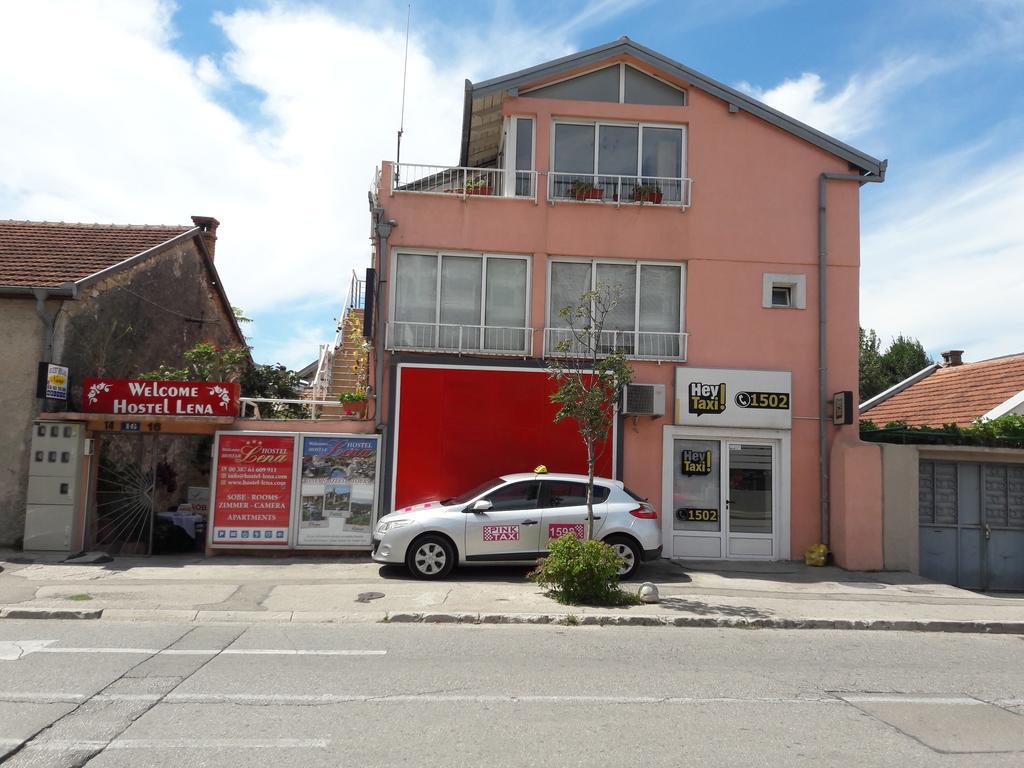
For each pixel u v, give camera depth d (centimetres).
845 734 552
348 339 1900
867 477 1345
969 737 551
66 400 1320
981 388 1900
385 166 1403
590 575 982
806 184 1463
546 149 1438
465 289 1416
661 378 1415
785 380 1413
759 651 809
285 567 1220
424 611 929
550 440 1370
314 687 635
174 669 682
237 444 1320
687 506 1403
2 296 1306
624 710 594
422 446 1352
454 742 518
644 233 1434
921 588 1195
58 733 519
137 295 1586
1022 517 1425
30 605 925
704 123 1459
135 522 1334
